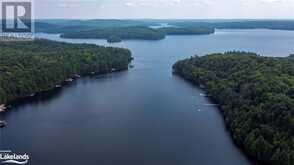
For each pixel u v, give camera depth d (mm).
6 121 139375
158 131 127812
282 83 137250
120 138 121062
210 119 141250
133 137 121938
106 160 104250
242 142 112812
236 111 130250
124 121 139375
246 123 115750
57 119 141625
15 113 150625
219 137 121688
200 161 103438
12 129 129750
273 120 108625
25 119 142000
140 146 114312
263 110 115125
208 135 123562
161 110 154250
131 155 107625
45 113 150000
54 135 123688
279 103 111688
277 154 95438
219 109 155125
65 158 105562
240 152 109375
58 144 115812
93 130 128750
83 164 101500
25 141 118250
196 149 111875
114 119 141750
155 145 115125
